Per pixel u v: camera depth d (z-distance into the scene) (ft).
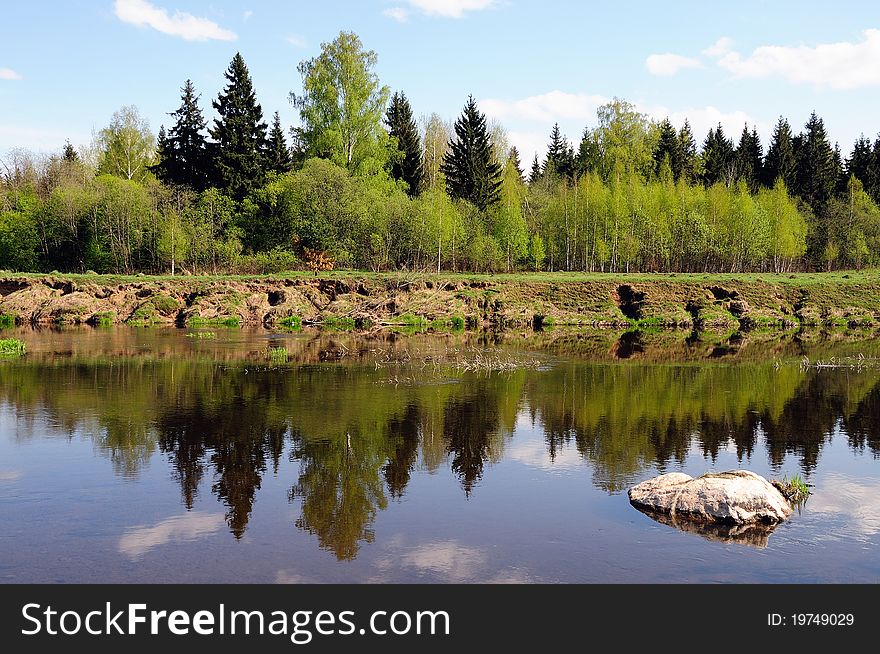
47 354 106.63
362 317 166.20
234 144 225.76
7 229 202.59
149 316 164.35
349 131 225.35
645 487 41.16
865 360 109.19
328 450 52.06
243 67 233.55
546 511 39.01
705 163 319.88
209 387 79.30
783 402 73.05
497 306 176.96
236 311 166.91
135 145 258.98
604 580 30.68
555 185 294.25
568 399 74.38
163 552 33.09
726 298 185.47
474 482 44.50
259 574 31.01
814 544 34.50
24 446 52.24
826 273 217.36
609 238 230.48
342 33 222.89
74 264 207.10
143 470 46.34
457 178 265.75
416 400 73.10
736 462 49.60
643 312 177.58
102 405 68.18
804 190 313.32
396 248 212.64
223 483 43.70
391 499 40.98
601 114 285.64
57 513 38.17
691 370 97.09
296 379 86.12
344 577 30.78
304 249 208.64
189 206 204.85
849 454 52.03
